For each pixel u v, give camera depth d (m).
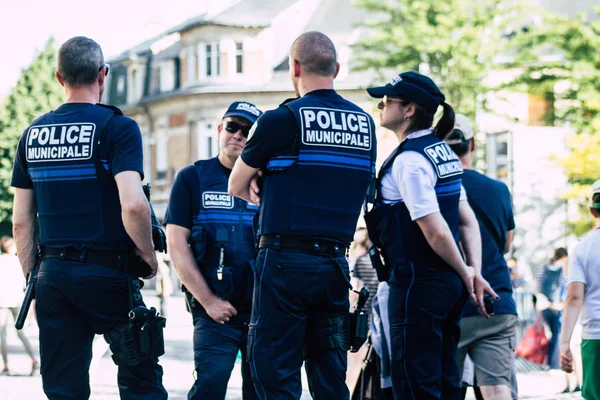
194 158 61.12
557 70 41.00
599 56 39.59
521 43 42.09
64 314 5.75
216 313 6.72
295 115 5.36
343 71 56.31
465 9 42.75
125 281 5.70
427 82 6.07
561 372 16.33
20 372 15.05
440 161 6.00
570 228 38.16
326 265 5.37
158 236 5.89
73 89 5.80
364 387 7.11
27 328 23.70
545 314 16.31
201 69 60.69
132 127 5.71
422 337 5.96
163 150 63.66
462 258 6.37
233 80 60.09
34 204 5.93
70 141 5.68
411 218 5.93
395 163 5.99
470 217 6.50
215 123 60.72
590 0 51.94
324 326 5.45
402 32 43.22
